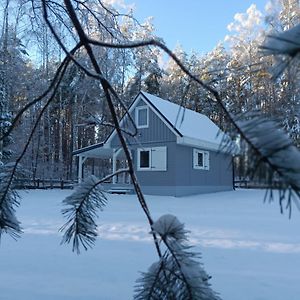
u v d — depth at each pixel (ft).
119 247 15.93
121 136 4.87
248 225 22.26
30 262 13.39
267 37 2.29
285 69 2.28
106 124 5.26
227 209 32.30
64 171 83.15
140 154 53.06
